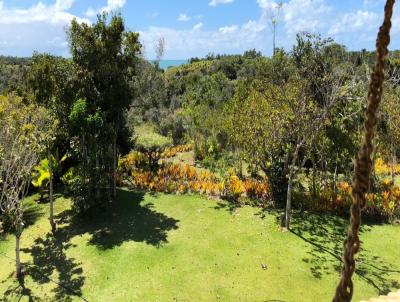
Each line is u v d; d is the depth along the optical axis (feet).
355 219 8.11
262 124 55.77
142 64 144.05
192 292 38.73
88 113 53.88
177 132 118.42
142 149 97.76
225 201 62.28
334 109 59.57
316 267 42.86
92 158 57.16
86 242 48.88
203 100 120.37
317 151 60.90
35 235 51.08
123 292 39.04
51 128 50.90
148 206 59.93
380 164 82.43
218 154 91.35
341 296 8.36
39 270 43.11
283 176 59.67
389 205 55.31
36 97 53.16
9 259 45.52
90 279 41.27
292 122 53.93
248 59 251.80
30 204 61.11
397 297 31.42
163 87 165.99
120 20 56.08
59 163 65.87
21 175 41.65
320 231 51.49
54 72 52.80
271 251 46.14
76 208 55.42
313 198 59.36
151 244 47.91
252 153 59.52
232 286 39.63
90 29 55.21
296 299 37.45
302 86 48.14
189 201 61.93
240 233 50.65
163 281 40.65
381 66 7.80
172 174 73.92
